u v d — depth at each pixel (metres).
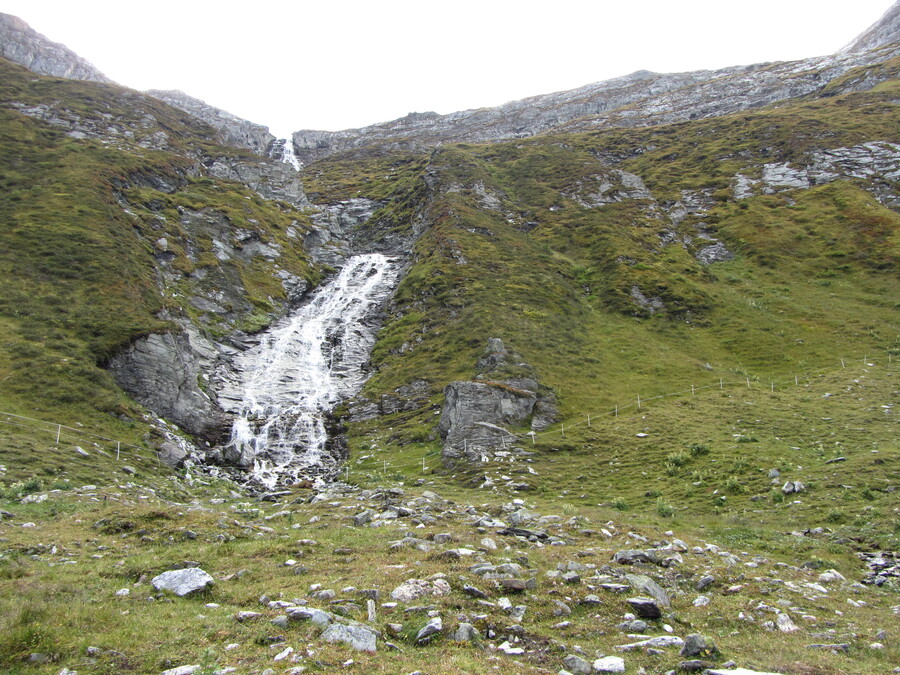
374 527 17.98
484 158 116.69
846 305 58.69
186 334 46.84
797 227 76.44
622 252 73.19
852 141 94.75
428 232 82.88
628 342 55.62
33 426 30.16
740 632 11.26
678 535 19.31
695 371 48.81
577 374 48.31
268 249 78.06
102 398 35.53
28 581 11.87
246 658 8.73
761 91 155.62
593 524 19.39
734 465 29.33
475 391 39.94
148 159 83.06
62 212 57.09
